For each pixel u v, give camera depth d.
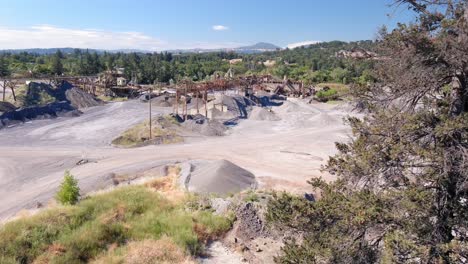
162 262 14.69
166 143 45.72
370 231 8.12
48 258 14.23
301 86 94.00
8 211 25.47
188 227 17.56
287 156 40.28
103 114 66.06
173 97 81.69
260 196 21.05
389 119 7.96
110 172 33.91
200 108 69.69
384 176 8.04
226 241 17.48
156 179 29.92
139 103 78.62
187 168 32.69
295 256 8.61
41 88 72.00
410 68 7.52
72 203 22.00
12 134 49.09
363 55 8.54
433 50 7.05
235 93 86.56
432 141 7.63
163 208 20.45
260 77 96.06
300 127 56.03
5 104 61.41
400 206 7.53
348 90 9.02
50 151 41.75
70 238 15.55
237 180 28.75
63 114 62.88
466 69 7.21
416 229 7.22
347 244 8.02
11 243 14.78
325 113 60.09
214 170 29.25
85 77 89.31
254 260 15.98
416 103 8.12
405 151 7.57
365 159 7.95
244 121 61.12
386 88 8.46
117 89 91.75
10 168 35.47
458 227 7.39
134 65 129.88
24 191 29.67
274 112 69.50
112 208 19.30
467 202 7.43
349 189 8.64
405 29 7.38
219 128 53.25
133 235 16.89
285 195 9.69
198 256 16.05
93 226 16.72
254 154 41.09
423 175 7.55
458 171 7.16
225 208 19.95
